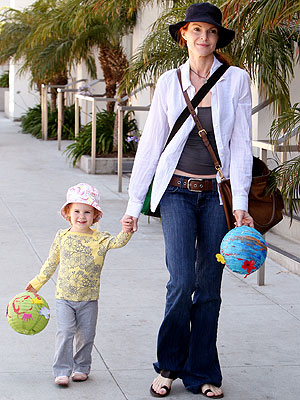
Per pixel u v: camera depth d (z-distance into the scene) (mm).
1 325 5289
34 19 17828
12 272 6766
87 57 15969
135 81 8742
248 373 4520
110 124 14289
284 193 5949
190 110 3916
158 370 4215
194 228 3975
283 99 7160
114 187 11914
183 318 4027
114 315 5562
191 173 3963
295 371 4562
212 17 3877
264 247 3770
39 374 4438
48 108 21500
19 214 9539
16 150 17156
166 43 8117
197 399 4113
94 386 4281
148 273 6816
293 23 6887
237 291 6285
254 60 7043
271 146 6117
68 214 4363
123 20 13250
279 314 5691
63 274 4277
